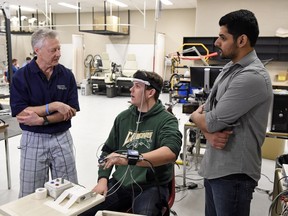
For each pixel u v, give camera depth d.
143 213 1.50
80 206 1.16
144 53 11.22
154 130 1.69
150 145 1.67
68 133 1.95
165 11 10.77
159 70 10.44
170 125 1.65
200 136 3.58
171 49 10.93
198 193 2.89
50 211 1.11
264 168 3.58
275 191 1.94
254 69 1.29
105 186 1.66
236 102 1.29
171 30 10.84
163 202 1.55
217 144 1.38
